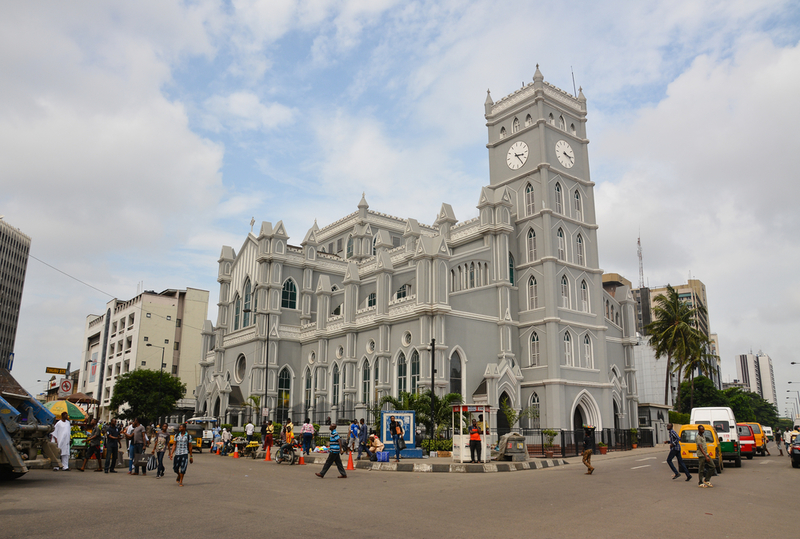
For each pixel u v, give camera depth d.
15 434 23.47
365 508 17.94
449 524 15.27
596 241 62.84
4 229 134.25
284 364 67.06
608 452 50.69
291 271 70.56
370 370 57.47
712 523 15.50
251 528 14.35
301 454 37.59
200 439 52.50
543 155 60.28
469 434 34.41
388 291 56.44
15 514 15.77
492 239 58.50
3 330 133.00
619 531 14.35
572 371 56.59
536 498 20.34
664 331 74.81
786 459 44.81
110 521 14.95
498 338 56.28
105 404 122.06
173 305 119.06
